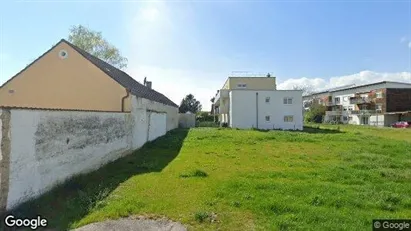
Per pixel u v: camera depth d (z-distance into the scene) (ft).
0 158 16.97
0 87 51.85
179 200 21.40
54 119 23.15
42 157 21.38
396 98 176.14
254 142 61.87
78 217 18.02
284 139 68.59
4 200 17.25
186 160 39.14
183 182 26.71
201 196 22.38
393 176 30.09
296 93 117.91
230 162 38.09
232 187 24.70
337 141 67.05
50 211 18.80
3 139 17.22
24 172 19.15
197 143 58.54
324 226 16.63
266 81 144.87
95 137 31.81
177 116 127.54
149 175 29.58
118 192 23.38
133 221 17.57
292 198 21.83
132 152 46.39
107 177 28.73
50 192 22.02
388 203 21.29
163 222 17.48
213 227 16.76
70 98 50.72
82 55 51.01
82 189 23.89
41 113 21.24
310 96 266.36
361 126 156.15
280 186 25.11
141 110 52.80
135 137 48.49
